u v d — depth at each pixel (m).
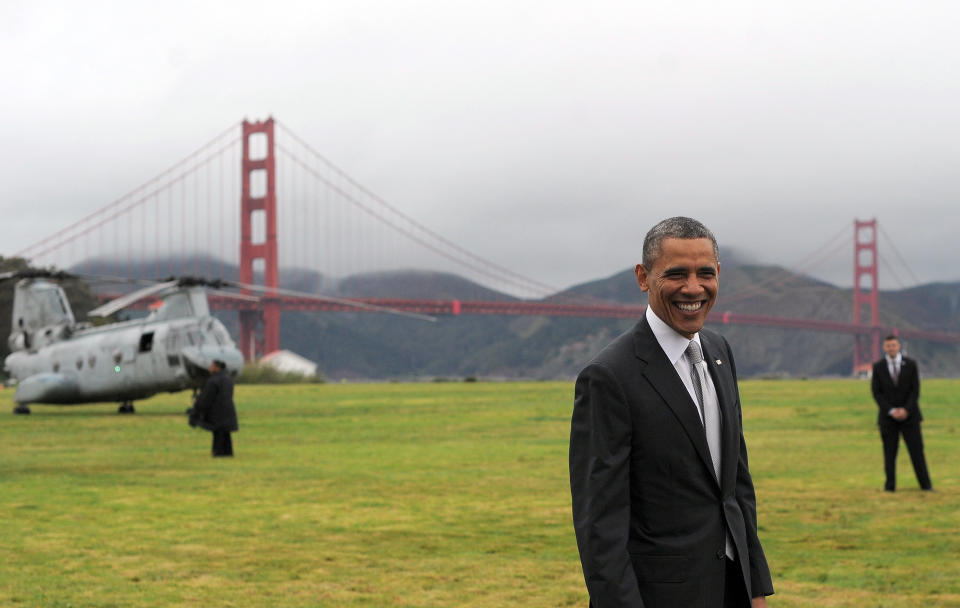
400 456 18.45
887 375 13.03
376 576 8.33
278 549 9.51
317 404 38.88
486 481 14.63
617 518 3.70
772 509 11.57
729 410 3.88
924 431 22.44
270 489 13.86
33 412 36.56
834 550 9.26
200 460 18.06
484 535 10.20
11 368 37.12
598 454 3.73
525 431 24.62
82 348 34.66
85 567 8.72
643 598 3.71
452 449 19.83
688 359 3.90
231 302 103.94
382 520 11.14
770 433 22.58
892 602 7.35
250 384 73.12
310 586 7.98
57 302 36.41
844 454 17.84
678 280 3.78
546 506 12.15
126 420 31.22
